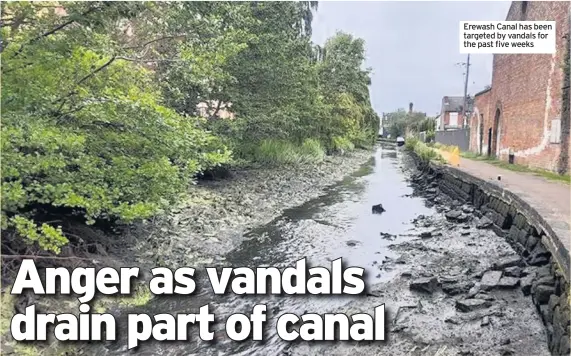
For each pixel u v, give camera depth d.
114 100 6.09
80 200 5.48
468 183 15.45
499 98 24.20
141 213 6.19
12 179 5.28
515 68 21.14
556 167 16.17
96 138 6.37
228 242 9.65
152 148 6.70
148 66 10.27
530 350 5.13
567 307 4.88
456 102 64.94
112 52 6.67
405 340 5.41
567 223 7.09
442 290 7.13
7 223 5.04
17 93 5.46
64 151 5.77
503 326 5.74
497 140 24.84
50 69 5.86
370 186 21.11
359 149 48.56
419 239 10.84
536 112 18.22
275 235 10.61
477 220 12.67
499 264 8.16
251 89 17.08
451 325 5.84
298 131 25.00
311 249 9.52
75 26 6.17
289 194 16.44
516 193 10.52
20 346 4.80
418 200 17.62
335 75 36.19
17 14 5.72
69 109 5.97
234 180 16.91
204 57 8.20
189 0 10.60
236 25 13.67
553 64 16.53
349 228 11.87
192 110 13.42
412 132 68.25
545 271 6.81
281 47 16.91
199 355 5.04
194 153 7.38
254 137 17.91
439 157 23.55
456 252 9.52
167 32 10.01
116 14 6.09
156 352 5.06
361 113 48.16
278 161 21.50
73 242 6.93
